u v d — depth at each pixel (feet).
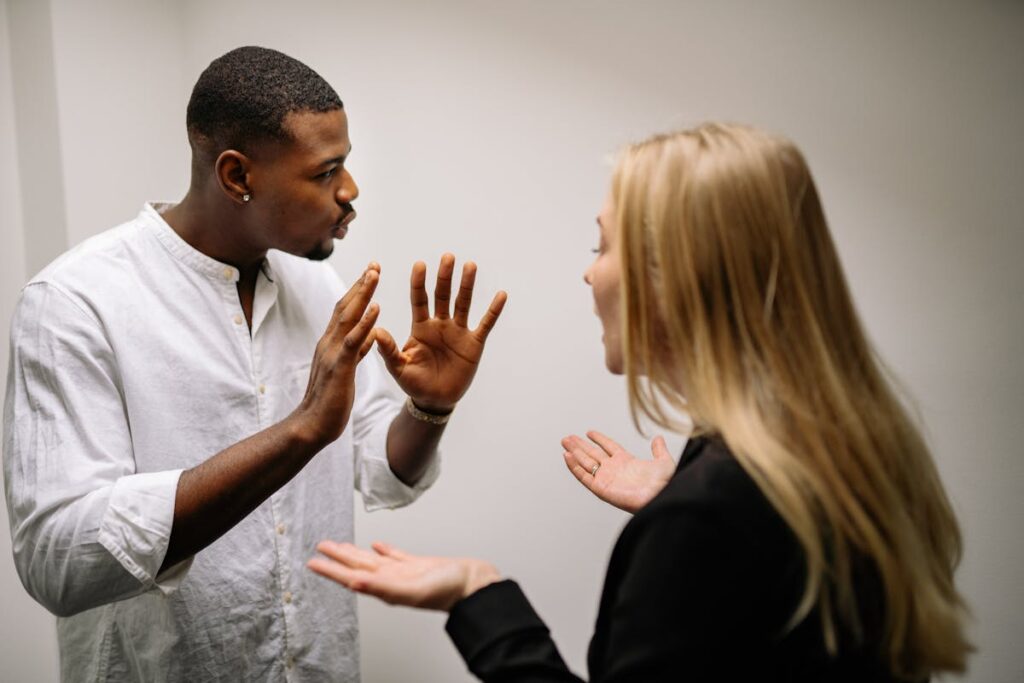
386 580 2.36
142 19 6.25
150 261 3.90
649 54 5.26
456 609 2.46
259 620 4.05
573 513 5.85
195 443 3.90
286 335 4.32
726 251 2.33
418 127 5.98
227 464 3.31
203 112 3.62
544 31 5.51
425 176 6.00
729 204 2.33
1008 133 4.58
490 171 5.79
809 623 2.22
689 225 2.35
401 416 4.32
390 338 3.68
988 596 4.94
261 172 3.62
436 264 6.05
